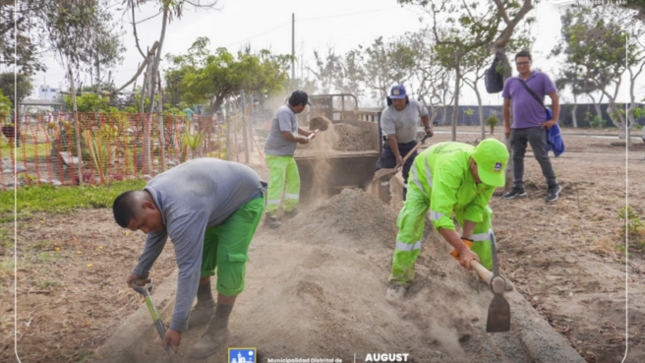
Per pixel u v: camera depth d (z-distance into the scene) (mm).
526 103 6867
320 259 4551
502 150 3494
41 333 3477
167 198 2838
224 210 3123
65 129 10414
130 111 13047
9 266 4750
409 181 4090
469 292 4094
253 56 13047
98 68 10117
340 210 5555
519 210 6629
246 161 12367
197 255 2869
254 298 3941
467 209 4043
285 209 6527
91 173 9664
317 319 3367
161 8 9633
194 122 11641
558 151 7113
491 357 3193
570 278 4375
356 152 7164
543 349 3201
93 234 5930
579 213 6352
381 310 3691
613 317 3658
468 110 32562
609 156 13602
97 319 3707
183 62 13156
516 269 4656
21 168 10969
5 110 11172
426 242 5195
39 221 6539
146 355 3246
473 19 7832
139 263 3254
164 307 3797
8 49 9305
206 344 3211
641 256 4859
